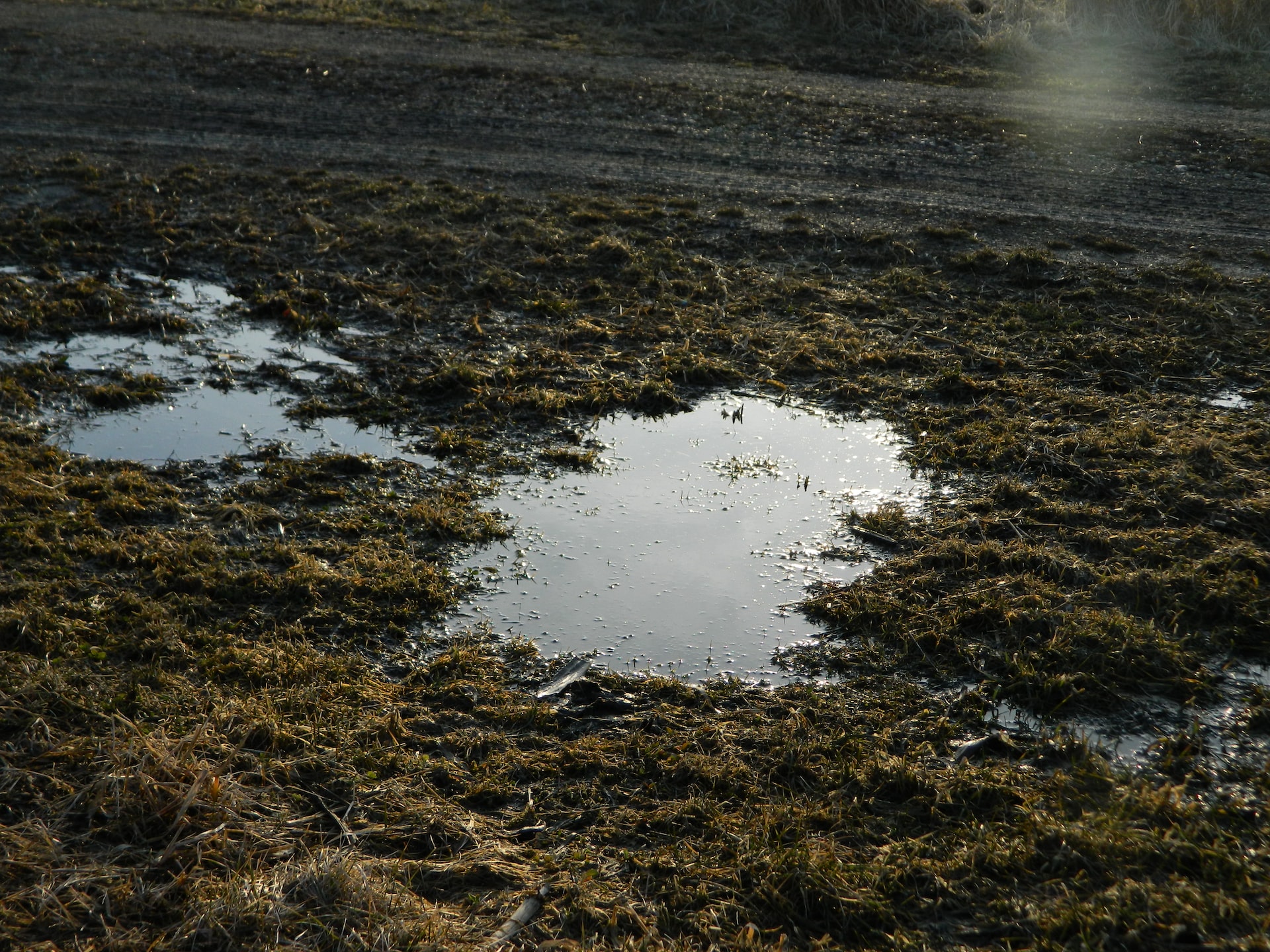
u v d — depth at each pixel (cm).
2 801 367
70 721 382
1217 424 474
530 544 436
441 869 359
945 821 367
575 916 352
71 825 364
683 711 390
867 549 434
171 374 505
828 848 361
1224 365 504
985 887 355
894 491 454
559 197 621
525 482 459
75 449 466
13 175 629
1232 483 445
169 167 643
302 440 474
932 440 472
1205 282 550
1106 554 427
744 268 568
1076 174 642
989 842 362
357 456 463
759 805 370
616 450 473
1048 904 352
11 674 389
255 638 405
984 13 936
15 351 512
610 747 382
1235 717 386
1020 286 555
